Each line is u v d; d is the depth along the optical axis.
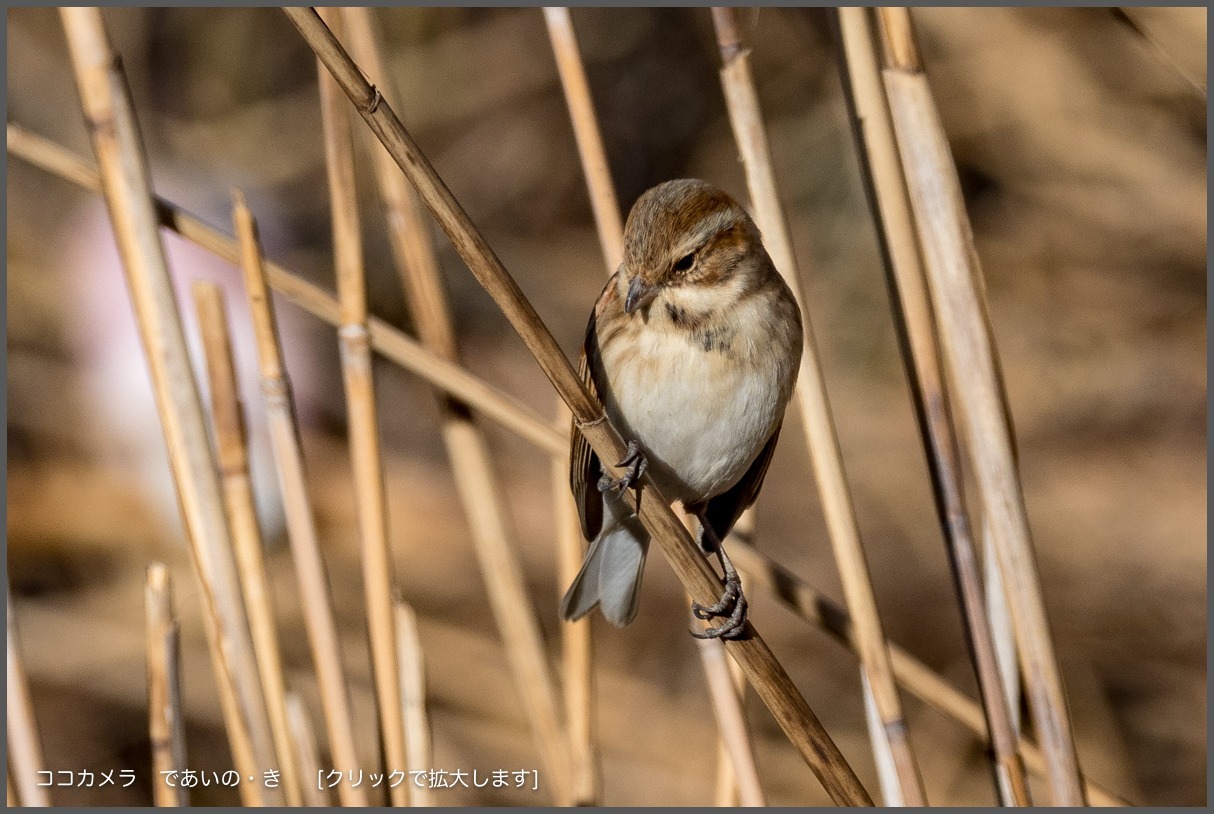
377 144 7.64
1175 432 13.49
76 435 12.34
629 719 11.87
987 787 11.34
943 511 6.43
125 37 14.35
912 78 6.20
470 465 7.79
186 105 14.52
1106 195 14.26
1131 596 12.62
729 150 15.12
